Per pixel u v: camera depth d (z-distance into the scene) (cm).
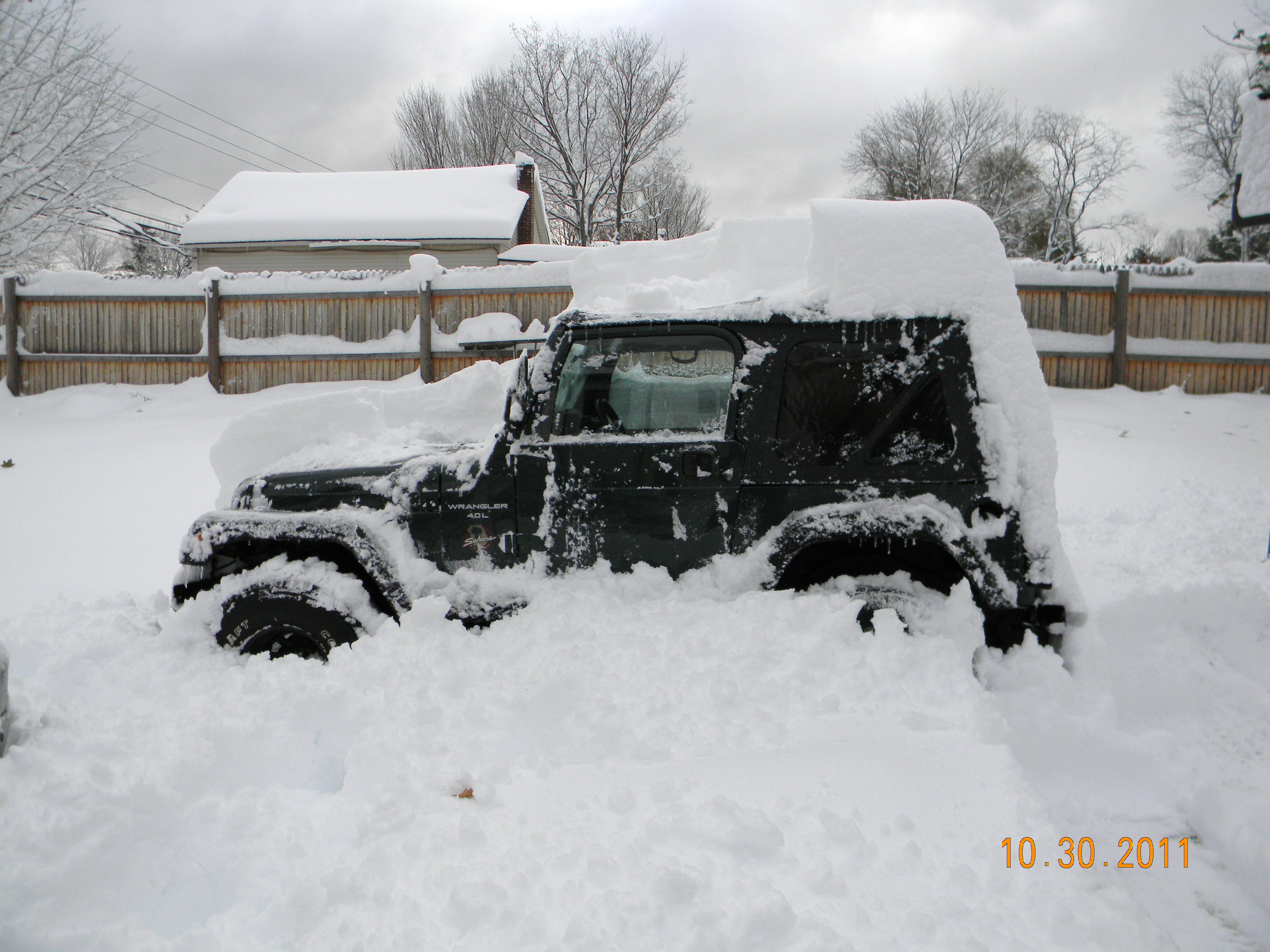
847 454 341
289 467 396
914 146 4028
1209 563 563
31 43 1490
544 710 296
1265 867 263
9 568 651
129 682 355
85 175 1591
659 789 240
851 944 183
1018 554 326
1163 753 326
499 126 4050
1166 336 1199
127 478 892
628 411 363
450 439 459
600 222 4025
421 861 221
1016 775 243
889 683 294
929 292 343
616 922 189
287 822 256
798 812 229
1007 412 334
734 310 354
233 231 2044
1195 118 3766
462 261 2077
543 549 357
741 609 326
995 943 185
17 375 1330
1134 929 187
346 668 329
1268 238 3438
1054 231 4106
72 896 223
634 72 3812
